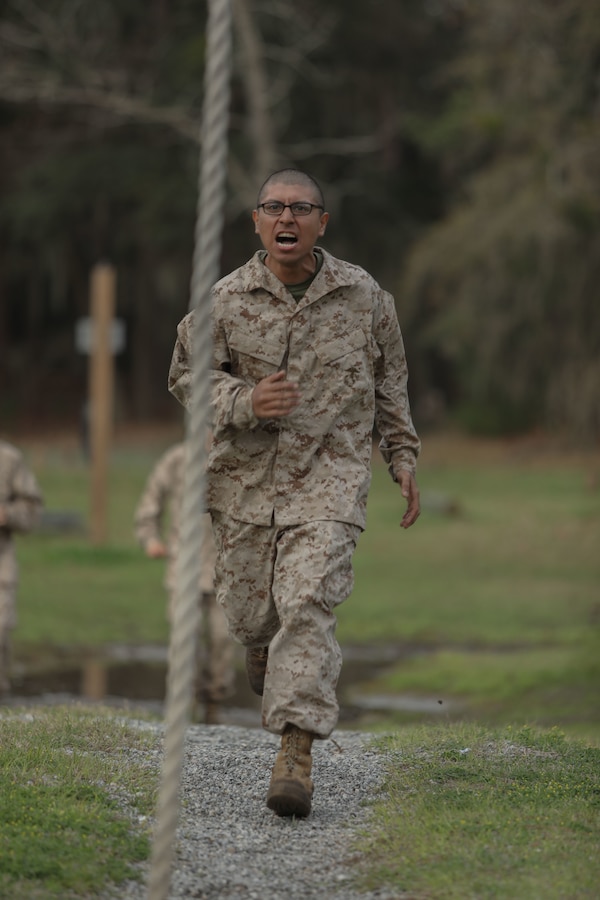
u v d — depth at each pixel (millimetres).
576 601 45750
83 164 130125
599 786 14391
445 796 14055
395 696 31188
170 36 125375
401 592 48094
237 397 13445
